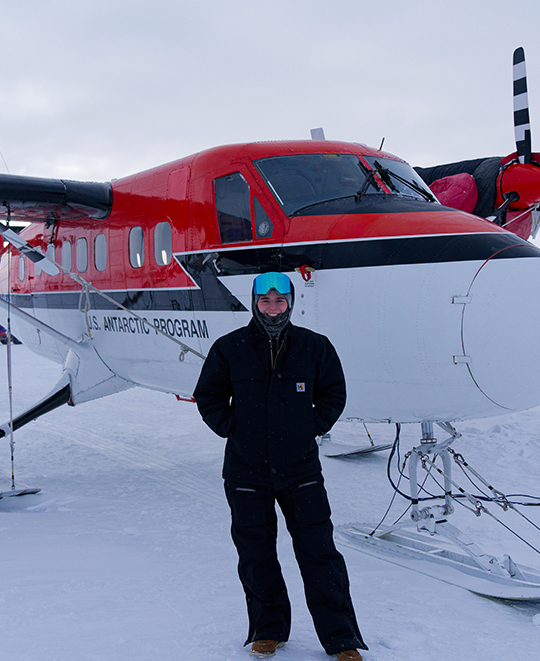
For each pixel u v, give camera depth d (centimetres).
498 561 379
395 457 787
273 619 266
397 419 439
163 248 581
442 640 283
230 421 275
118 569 380
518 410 399
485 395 387
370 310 412
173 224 565
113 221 657
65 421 1095
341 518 523
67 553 411
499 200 794
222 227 517
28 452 844
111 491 626
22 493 600
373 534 452
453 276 389
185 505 563
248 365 272
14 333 1069
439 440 864
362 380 425
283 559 411
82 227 718
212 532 473
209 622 299
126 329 650
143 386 726
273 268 465
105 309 681
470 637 288
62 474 714
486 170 801
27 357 2344
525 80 762
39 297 848
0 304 634
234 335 281
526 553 426
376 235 425
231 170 518
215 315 522
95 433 984
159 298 589
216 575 371
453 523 504
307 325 442
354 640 257
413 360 399
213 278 519
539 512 532
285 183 490
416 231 417
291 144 526
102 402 1311
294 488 267
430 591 352
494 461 739
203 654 263
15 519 508
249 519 269
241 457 273
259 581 267
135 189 632
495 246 393
